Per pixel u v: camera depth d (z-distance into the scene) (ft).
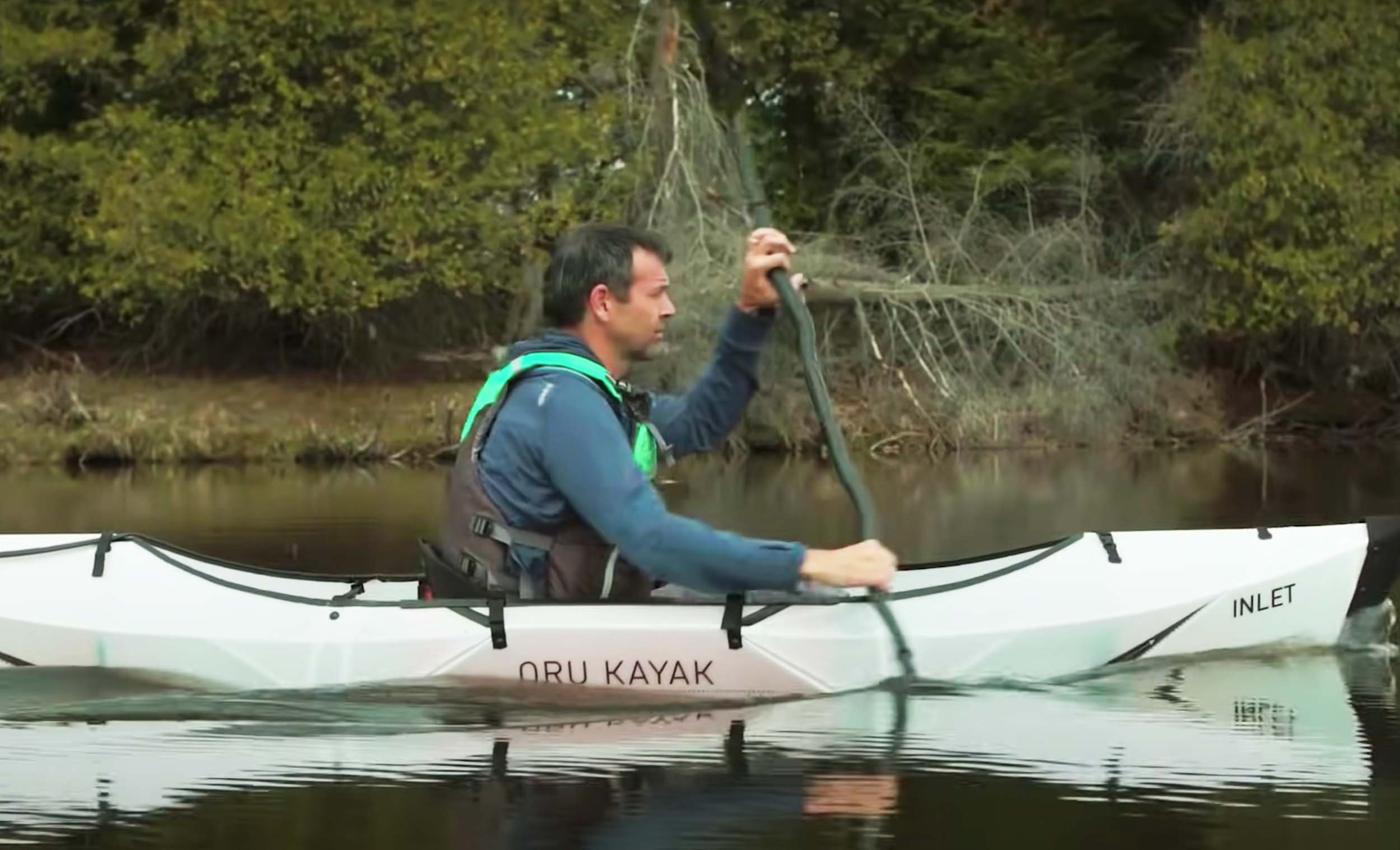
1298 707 12.00
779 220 54.54
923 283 48.52
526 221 45.29
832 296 44.80
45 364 47.50
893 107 57.62
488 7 46.60
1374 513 26.09
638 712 11.90
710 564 11.09
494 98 45.16
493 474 12.05
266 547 21.80
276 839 8.88
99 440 40.45
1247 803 9.50
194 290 44.68
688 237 44.11
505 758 10.54
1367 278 46.50
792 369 44.34
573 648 12.10
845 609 12.53
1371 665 13.62
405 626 12.34
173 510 27.25
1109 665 13.17
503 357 12.34
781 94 57.26
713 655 12.10
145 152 43.34
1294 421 49.88
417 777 10.09
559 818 9.23
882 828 9.04
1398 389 50.62
